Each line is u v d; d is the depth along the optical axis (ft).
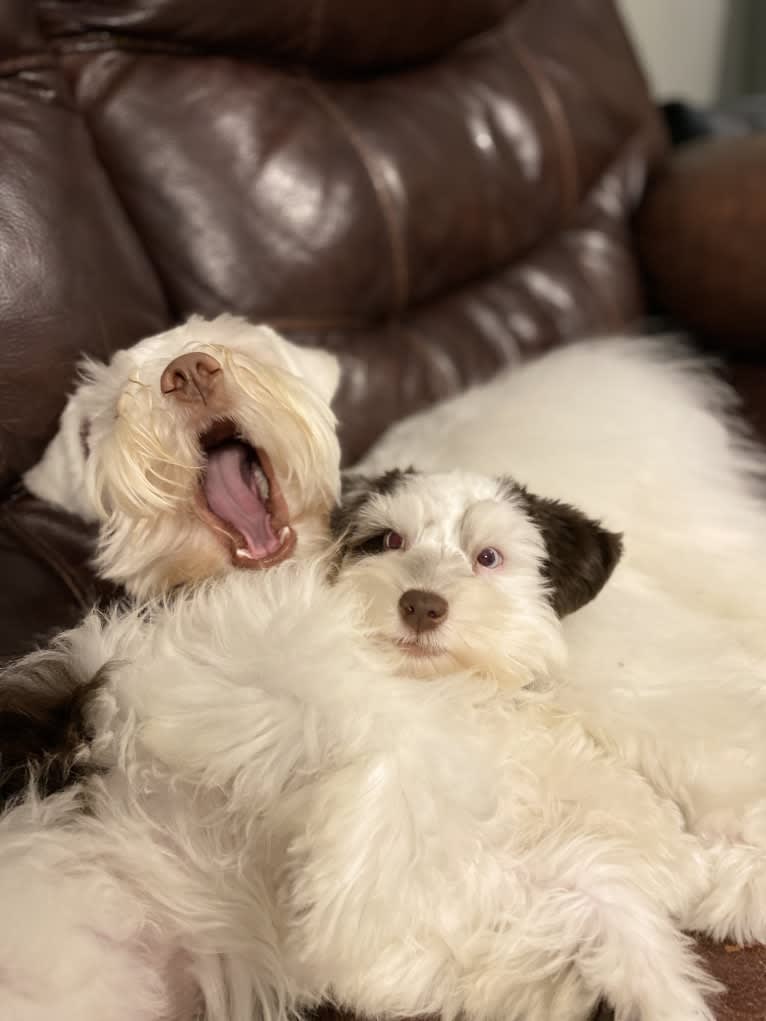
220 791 1.46
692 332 2.83
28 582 1.93
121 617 1.69
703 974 1.30
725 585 2.00
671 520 2.10
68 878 1.35
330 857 1.27
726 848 1.46
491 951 1.31
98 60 2.32
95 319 2.03
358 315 2.59
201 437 1.88
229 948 1.43
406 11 2.69
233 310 2.36
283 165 2.46
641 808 1.46
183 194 2.34
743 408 2.56
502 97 2.90
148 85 2.35
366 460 2.28
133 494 1.75
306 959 1.28
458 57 2.91
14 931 1.25
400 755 1.34
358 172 2.58
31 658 1.63
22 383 1.93
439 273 2.75
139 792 1.47
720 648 1.74
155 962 1.43
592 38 3.18
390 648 1.55
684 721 1.56
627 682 1.61
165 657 1.50
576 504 2.04
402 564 1.61
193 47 2.44
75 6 2.30
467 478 1.79
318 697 1.39
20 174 2.01
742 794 1.49
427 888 1.29
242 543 1.84
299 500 1.90
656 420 2.24
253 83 2.50
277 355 1.96
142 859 1.42
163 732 1.42
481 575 1.64
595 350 2.50
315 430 1.84
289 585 1.59
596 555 1.72
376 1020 1.31
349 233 2.53
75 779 1.48
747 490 2.27
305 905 1.28
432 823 1.30
